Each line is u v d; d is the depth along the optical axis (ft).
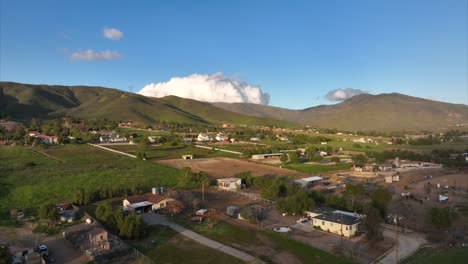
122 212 241.96
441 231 232.53
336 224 225.56
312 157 548.31
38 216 251.60
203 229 231.50
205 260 184.96
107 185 343.87
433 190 363.76
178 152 609.83
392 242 211.82
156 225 238.68
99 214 245.04
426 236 223.51
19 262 176.76
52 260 180.34
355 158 557.33
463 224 252.83
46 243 205.36
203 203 297.74
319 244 207.51
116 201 298.97
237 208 272.10
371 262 183.11
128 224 214.48
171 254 192.34
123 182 358.02
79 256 187.62
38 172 392.27
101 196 305.12
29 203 285.02
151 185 354.54
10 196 300.61
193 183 363.15
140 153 514.68
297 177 422.00
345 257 188.85
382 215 261.85
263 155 566.77
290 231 228.22
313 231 230.48
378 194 276.62
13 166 424.46
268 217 260.21
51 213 240.94
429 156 593.42
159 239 213.66
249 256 189.26
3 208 270.46
